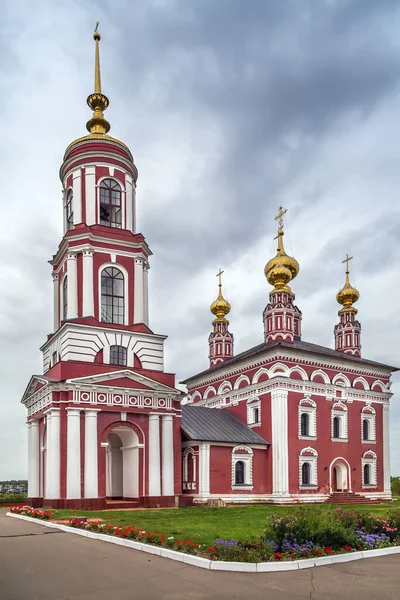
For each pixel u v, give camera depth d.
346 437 48.72
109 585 12.91
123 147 41.62
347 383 50.22
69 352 36.06
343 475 48.28
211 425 45.66
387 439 51.94
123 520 25.19
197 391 56.50
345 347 57.25
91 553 16.66
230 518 27.09
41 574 13.89
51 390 34.16
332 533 17.12
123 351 38.16
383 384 52.91
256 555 15.55
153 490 35.72
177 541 17.38
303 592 12.72
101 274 38.81
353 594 12.66
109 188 40.84
